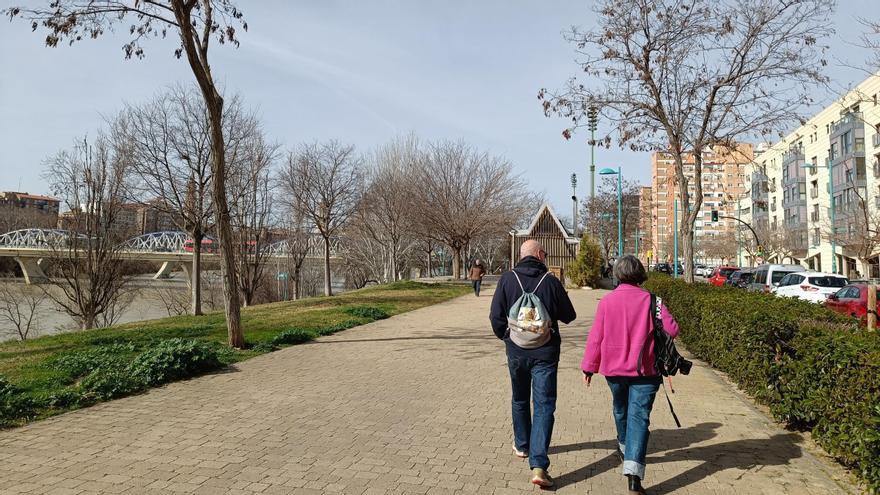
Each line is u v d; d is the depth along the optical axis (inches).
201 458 177.5
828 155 2039.9
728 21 514.0
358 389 276.8
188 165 759.1
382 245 1728.6
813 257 2244.1
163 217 915.4
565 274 1460.4
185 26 369.1
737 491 158.1
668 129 566.3
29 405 230.5
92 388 255.9
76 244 946.7
